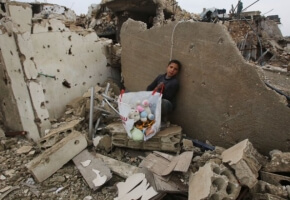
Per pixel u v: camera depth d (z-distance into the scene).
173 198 2.32
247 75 2.50
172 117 3.45
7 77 3.55
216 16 9.36
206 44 2.81
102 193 2.46
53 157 2.76
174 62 3.12
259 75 2.44
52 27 3.71
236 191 1.92
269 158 2.39
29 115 3.46
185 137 3.21
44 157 2.74
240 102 2.62
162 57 3.49
